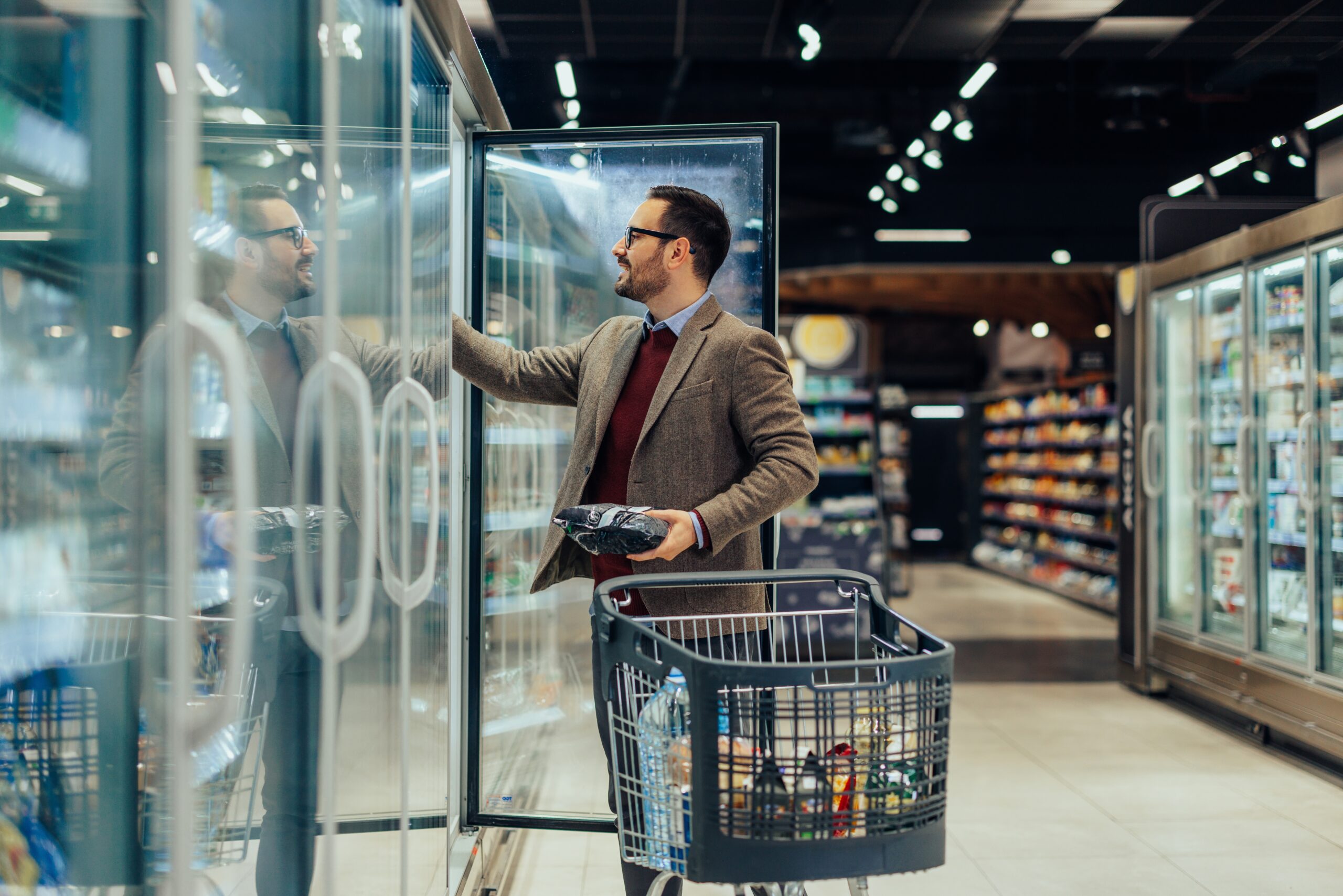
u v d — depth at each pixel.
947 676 1.44
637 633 1.56
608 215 3.01
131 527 1.09
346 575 1.51
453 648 2.86
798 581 1.84
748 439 1.97
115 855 1.10
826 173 9.40
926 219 9.33
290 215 1.37
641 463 2.03
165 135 1.11
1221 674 4.76
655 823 1.54
